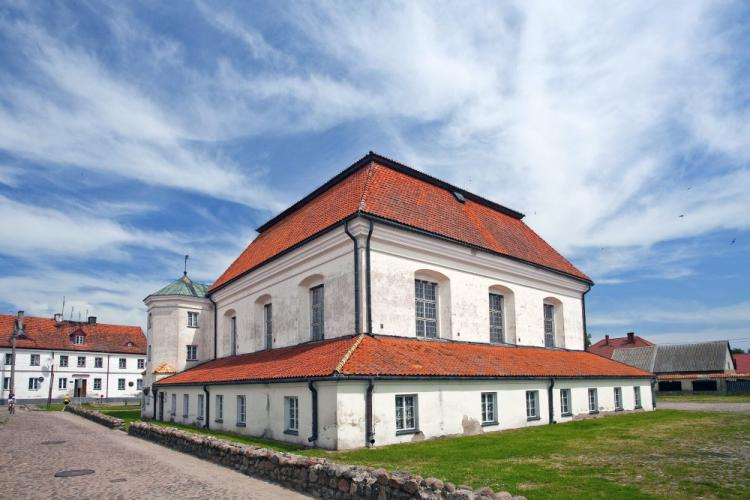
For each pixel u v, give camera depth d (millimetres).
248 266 26922
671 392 49219
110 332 67188
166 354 31797
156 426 18984
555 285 27562
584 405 24031
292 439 16156
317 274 20562
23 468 13422
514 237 27281
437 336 21141
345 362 15102
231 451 13086
